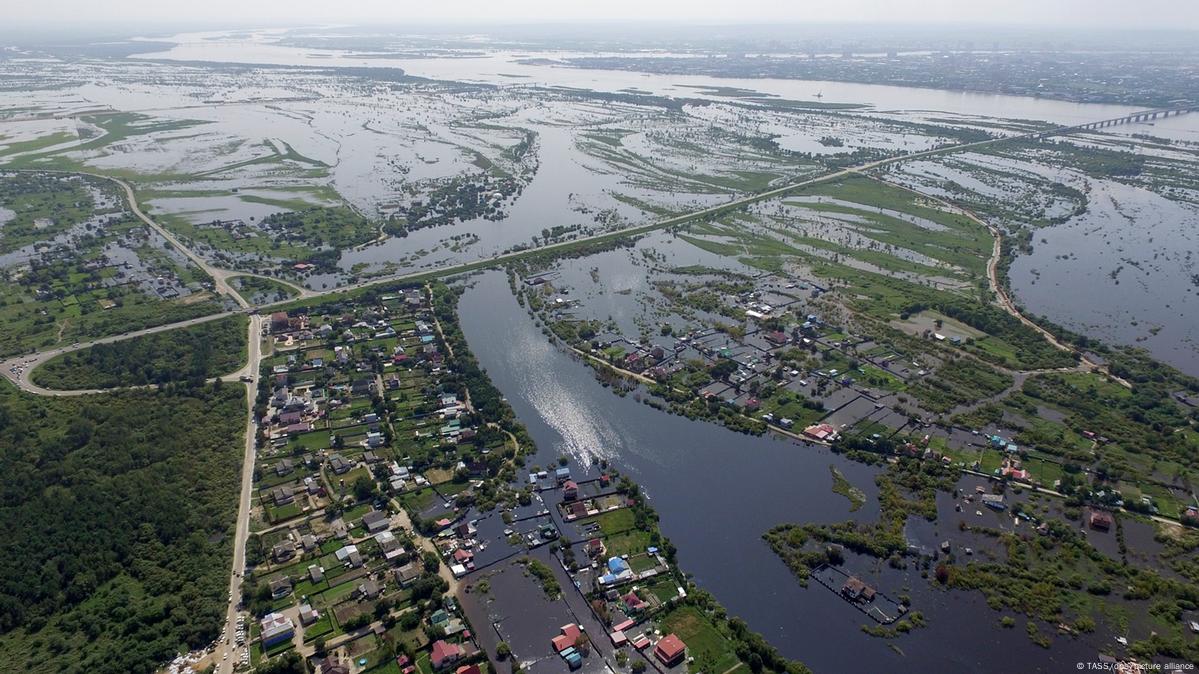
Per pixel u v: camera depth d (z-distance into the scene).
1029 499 115.50
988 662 88.12
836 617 94.75
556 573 101.19
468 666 85.94
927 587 99.12
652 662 87.62
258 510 112.50
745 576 101.56
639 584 99.12
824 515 113.00
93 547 102.31
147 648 87.56
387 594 96.69
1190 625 92.19
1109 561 102.38
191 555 102.88
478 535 107.69
